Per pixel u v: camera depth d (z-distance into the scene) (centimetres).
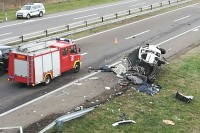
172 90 2298
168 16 4962
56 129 1683
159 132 1767
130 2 6369
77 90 2208
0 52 2483
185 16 5006
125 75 2466
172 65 2780
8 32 3781
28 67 2181
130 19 4650
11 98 2062
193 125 1881
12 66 2241
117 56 2986
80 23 4147
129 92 2205
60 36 3475
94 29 3997
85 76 2473
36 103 1997
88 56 2955
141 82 2367
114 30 4006
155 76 2511
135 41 3534
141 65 2494
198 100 2191
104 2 6303
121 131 1736
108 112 1905
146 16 4900
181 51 3222
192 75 2617
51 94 2133
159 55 2667
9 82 2333
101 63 2778
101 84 2325
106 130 1731
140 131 1753
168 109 2025
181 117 1952
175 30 4112
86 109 1875
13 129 1688
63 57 2397
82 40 3503
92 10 5378
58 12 5203
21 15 4666
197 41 3612
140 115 1917
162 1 6531
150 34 3866
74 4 5953
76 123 1762
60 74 2398
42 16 4866
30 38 3328
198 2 6325
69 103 2006
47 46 2327
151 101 2102
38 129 1698
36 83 2209
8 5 5356
